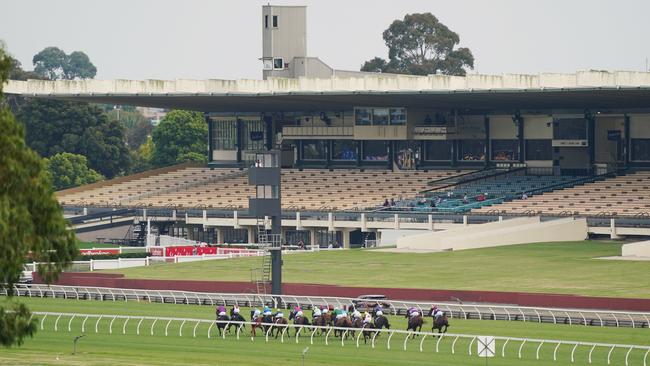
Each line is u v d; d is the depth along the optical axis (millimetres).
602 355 84188
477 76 160500
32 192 56531
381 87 166125
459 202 174000
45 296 118875
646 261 135375
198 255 153250
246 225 178125
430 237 155500
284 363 78812
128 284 124312
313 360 80812
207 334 94062
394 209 174750
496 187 180500
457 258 143750
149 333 94562
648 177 174875
